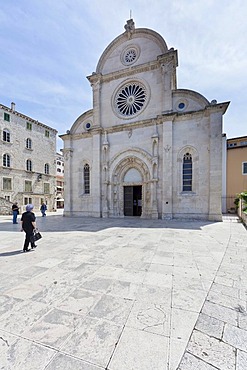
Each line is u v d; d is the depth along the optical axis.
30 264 5.70
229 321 3.06
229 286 4.28
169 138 16.42
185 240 8.69
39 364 2.25
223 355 2.40
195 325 2.95
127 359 2.32
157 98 17.70
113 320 3.07
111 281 4.52
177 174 16.31
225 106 14.71
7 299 3.74
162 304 3.55
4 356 2.37
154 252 6.86
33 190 35.56
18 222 17.61
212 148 15.12
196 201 15.77
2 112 30.88
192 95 16.19
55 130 41.34
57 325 2.95
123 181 19.19
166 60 16.92
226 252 6.87
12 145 32.22
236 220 15.78
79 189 20.78
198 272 5.06
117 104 19.69
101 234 10.20
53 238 9.27
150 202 17.38
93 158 19.66
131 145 18.33
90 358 2.33
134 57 19.16
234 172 24.95
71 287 4.23
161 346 2.53
